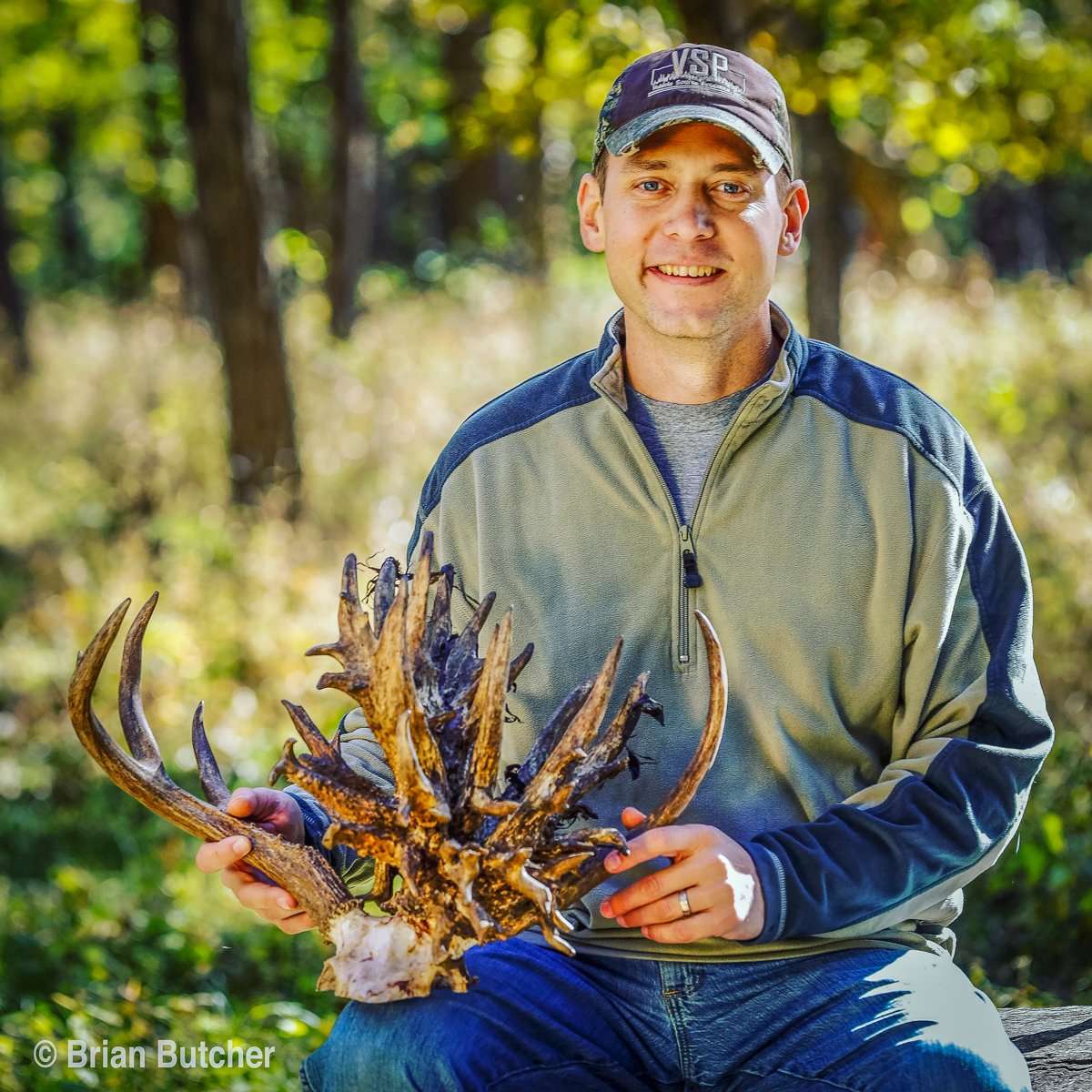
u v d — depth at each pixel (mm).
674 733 2576
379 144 21922
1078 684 6066
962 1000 2432
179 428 11812
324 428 11367
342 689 2328
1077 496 8055
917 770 2459
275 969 5320
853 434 2602
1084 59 8555
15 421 13891
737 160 2568
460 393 12023
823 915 2357
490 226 20781
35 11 17781
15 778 7465
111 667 8047
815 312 10102
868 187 14562
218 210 10484
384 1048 2357
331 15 16172
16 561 10555
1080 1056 2941
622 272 2641
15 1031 4523
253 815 2484
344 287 16172
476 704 2264
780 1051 2457
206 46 10500
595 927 2557
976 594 2557
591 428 2705
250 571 8820
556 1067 2449
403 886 2316
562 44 8406
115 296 24641
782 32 8078
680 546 2602
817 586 2559
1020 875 4629
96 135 21750
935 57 8148
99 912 5777
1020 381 10555
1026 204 21172
